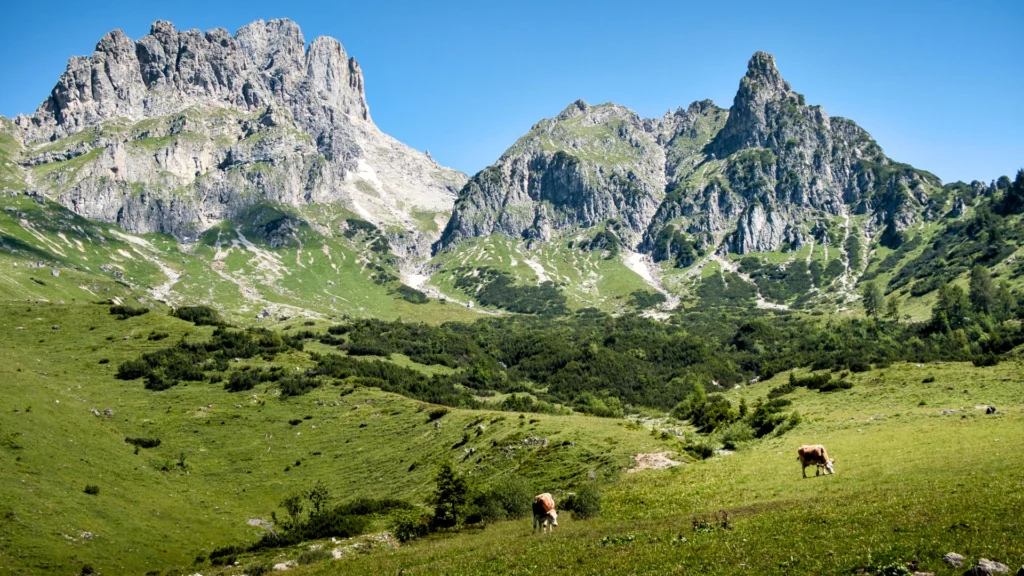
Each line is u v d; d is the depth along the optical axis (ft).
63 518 246.27
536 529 148.77
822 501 124.57
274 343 646.74
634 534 114.93
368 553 176.65
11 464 277.03
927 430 214.07
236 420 456.86
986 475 126.21
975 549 76.02
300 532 237.25
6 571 199.21
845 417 301.63
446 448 364.79
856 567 76.28
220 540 276.82
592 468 255.09
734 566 83.97
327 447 413.18
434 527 199.82
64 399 415.23
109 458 343.05
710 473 203.10
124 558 235.40
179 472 366.63
